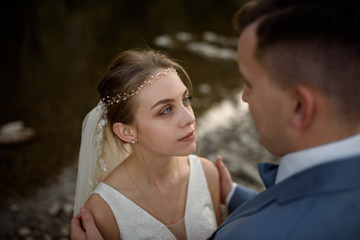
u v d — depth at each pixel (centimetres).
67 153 433
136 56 137
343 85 73
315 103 76
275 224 76
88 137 157
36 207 334
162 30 1011
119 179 144
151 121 130
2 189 361
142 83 128
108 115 142
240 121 528
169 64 136
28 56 784
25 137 455
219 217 170
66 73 704
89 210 138
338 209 71
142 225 142
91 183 163
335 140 78
